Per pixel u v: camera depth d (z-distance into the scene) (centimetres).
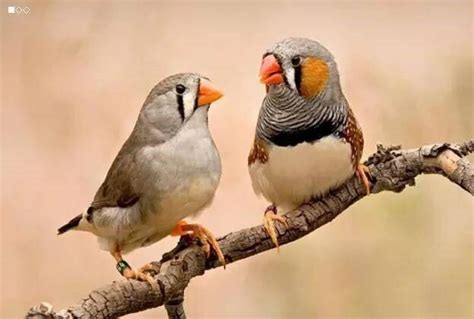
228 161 804
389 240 730
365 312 735
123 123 827
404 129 784
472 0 838
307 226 453
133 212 459
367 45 839
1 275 792
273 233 441
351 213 730
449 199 723
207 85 452
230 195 797
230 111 818
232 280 770
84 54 836
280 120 457
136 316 793
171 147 448
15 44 834
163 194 450
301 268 750
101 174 816
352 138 460
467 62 813
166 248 791
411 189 723
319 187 461
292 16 848
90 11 840
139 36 840
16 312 787
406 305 730
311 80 452
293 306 750
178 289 411
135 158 454
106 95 830
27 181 814
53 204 812
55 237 804
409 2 843
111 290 388
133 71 835
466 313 721
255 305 759
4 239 800
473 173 435
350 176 463
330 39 844
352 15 848
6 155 817
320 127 455
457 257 723
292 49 453
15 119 824
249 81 830
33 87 830
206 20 844
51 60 835
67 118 826
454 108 789
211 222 788
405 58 829
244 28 847
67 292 796
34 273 797
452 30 840
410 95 798
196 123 450
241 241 439
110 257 800
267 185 472
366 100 802
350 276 738
